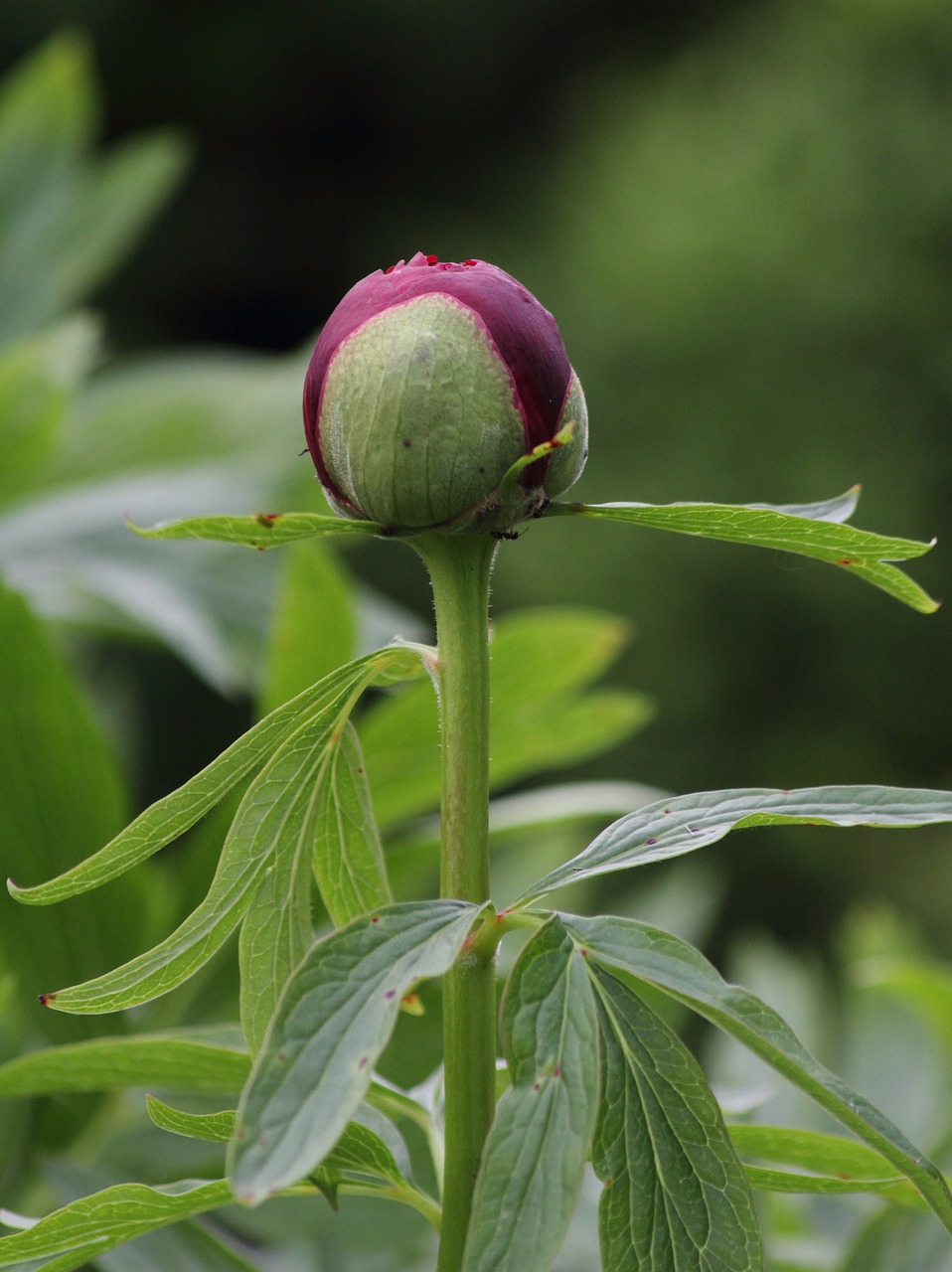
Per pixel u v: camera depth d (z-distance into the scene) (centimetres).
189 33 1228
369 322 127
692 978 126
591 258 1065
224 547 218
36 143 298
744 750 1010
